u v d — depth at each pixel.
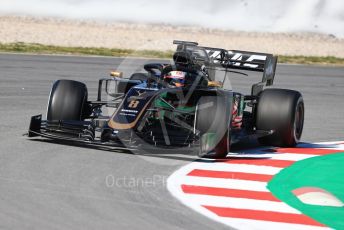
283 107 35.47
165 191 25.66
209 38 135.25
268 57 38.38
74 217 21.66
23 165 28.28
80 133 32.00
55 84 33.97
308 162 32.91
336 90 66.19
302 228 22.11
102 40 113.62
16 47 86.75
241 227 21.73
